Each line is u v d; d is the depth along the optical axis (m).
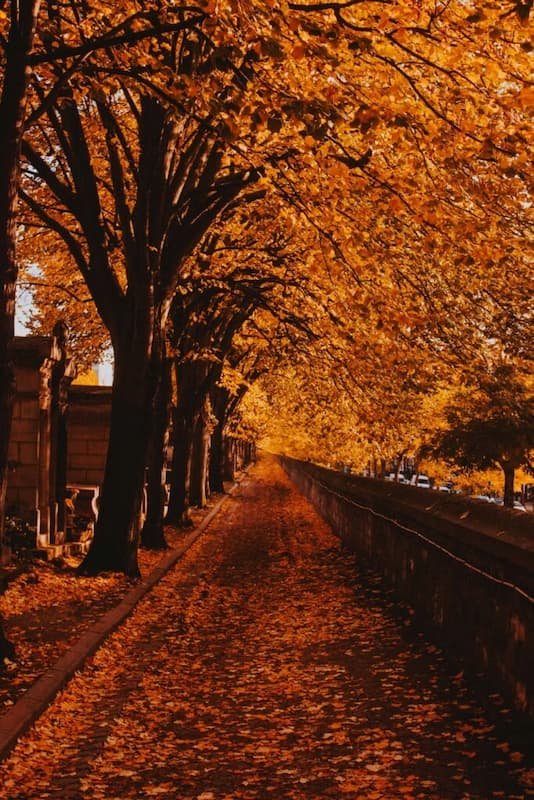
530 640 6.66
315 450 54.41
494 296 16.52
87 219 15.81
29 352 17.33
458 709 7.34
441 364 18.19
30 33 8.43
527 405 18.41
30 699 7.58
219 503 40.34
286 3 7.87
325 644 10.70
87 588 14.24
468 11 8.88
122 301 16.27
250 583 16.84
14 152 8.53
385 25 8.38
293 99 8.35
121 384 16.11
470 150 9.80
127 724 7.49
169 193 15.98
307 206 12.07
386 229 13.73
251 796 5.66
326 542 24.64
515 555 6.89
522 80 8.95
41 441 17.59
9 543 15.88
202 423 37.44
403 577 13.43
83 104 17.20
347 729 7.05
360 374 20.69
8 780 5.98
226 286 22.75
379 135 12.05
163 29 9.52
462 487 35.41
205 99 8.81
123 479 16.06
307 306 20.38
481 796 5.39
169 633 11.81
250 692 8.54
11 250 8.60
